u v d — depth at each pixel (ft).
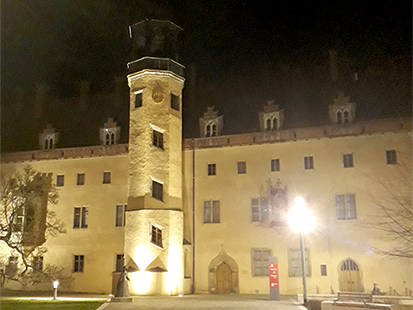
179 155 113.50
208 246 115.03
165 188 107.86
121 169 125.49
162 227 104.58
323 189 110.52
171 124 112.57
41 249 123.85
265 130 119.44
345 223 107.45
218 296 98.84
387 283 102.01
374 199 106.63
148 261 101.45
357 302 61.31
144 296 95.45
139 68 114.62
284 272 108.78
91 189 126.31
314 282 106.32
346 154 111.24
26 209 124.67
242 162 118.21
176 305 71.56
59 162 130.31
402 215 99.50
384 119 109.70
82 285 120.16
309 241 108.78
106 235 122.11
